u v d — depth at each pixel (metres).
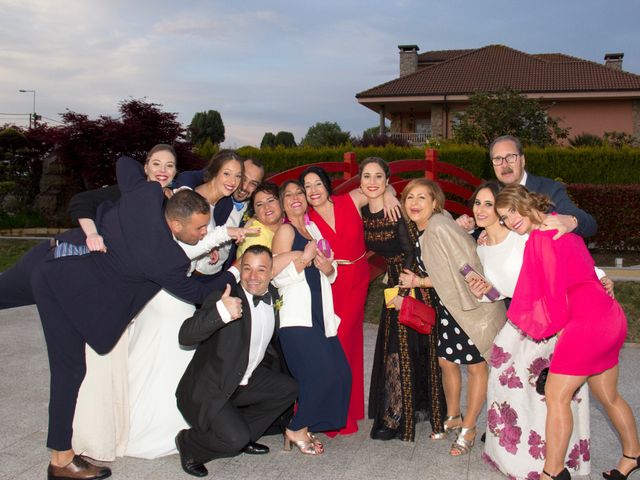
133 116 14.88
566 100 28.38
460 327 3.99
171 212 3.36
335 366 3.84
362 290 4.36
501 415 3.54
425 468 3.69
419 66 36.94
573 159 19.28
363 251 4.37
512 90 23.73
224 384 3.48
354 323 4.32
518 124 23.11
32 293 3.59
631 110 27.78
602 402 3.48
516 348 3.50
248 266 3.55
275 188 4.18
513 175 4.18
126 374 3.73
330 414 3.84
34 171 18.14
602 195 12.70
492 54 32.16
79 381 3.45
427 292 4.11
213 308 3.39
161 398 3.78
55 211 16.92
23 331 7.31
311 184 4.19
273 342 4.11
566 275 3.27
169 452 3.79
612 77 28.48
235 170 4.08
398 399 4.12
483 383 3.97
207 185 4.17
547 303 3.24
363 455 3.90
